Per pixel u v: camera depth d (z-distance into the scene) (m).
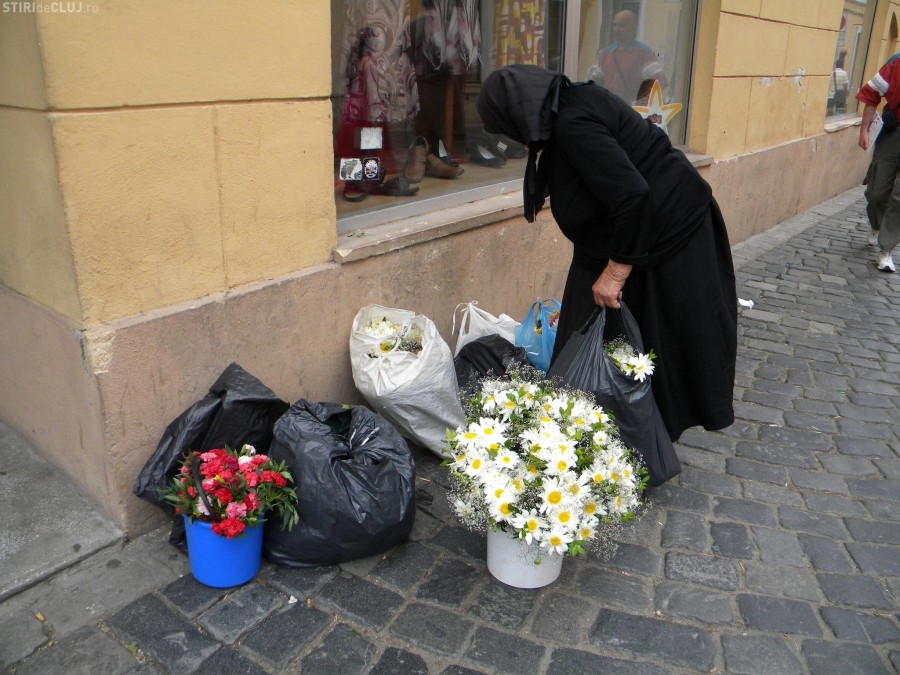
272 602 2.38
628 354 2.79
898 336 5.07
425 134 4.08
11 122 2.30
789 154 7.89
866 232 8.10
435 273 3.67
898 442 3.59
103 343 2.38
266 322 2.88
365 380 3.08
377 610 2.37
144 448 2.58
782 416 3.82
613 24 5.38
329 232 3.09
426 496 2.99
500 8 4.43
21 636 2.20
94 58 2.18
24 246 2.50
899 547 2.79
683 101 6.28
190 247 2.58
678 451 3.43
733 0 5.98
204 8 2.42
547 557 2.43
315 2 2.77
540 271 4.53
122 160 2.32
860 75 10.76
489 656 2.21
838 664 2.24
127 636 2.22
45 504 2.69
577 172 2.60
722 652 2.27
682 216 2.73
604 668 2.19
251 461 2.42
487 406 2.48
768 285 6.13
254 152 2.70
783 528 2.89
